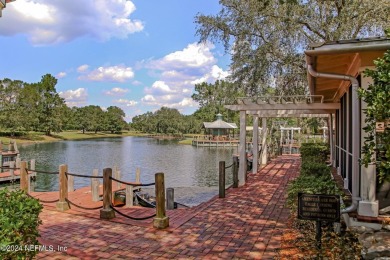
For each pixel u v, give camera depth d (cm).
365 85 400
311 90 700
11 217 231
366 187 398
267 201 673
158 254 380
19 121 4138
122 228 484
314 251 337
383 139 283
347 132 612
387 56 273
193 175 1814
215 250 390
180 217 544
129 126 8288
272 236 439
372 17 1059
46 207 617
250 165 1398
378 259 329
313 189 418
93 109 7075
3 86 4153
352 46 374
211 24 1266
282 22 1172
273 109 895
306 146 1227
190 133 6319
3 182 1345
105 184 539
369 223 387
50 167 2050
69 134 6069
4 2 469
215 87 6022
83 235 451
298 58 1205
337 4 1141
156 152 3200
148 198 963
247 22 1212
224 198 706
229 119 5094
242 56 1260
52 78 5022
